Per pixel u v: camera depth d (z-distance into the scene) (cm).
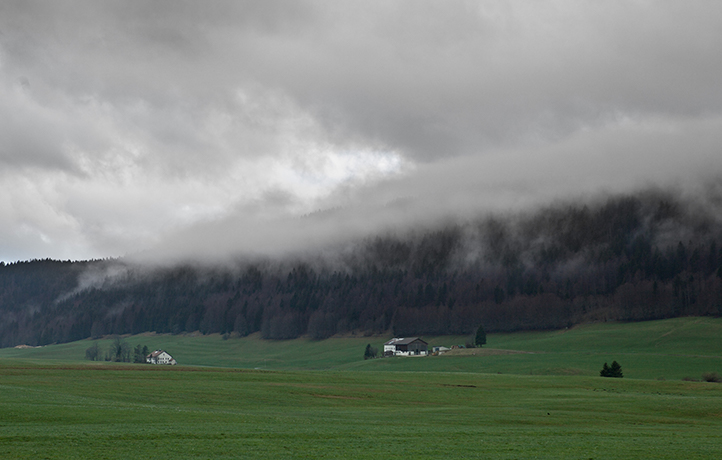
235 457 3566
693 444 4378
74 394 6944
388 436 4481
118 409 5450
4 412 4884
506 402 7988
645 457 3847
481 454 3844
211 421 5047
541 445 4231
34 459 3366
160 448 3750
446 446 4100
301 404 7244
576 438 4606
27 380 8438
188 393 7606
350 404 7469
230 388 8288
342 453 3766
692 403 7406
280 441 4112
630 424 5962
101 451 3616
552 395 8869
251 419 5309
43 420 4712
